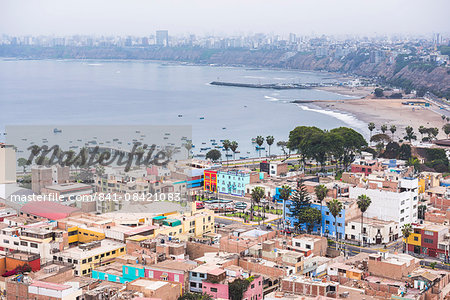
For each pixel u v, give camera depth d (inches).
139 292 7396.7
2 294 7810.0
